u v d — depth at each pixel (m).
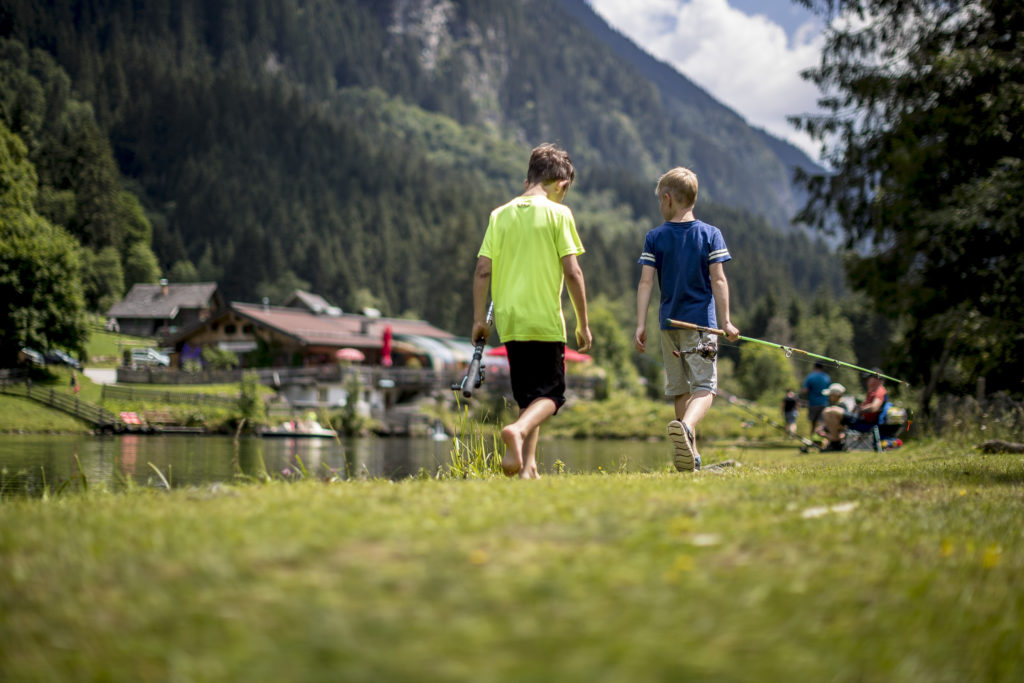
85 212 86.69
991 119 15.78
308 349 56.88
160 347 59.38
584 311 4.72
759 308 112.94
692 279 5.35
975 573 1.94
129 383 46.50
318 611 1.40
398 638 1.30
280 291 118.19
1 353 39.78
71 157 88.19
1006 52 16.09
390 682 1.15
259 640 1.29
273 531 1.98
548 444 32.66
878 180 19.70
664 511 2.42
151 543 1.89
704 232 5.36
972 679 1.36
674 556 1.83
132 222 100.94
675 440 5.12
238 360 55.72
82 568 1.69
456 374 53.84
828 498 2.94
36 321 38.41
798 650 1.34
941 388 19.56
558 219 4.68
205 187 144.25
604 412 46.75
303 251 129.50
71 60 159.50
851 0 18.56
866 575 1.79
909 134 17.31
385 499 2.71
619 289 137.38
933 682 1.32
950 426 12.42
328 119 182.88
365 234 147.00
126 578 1.61
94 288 78.50
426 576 1.60
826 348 89.00
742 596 1.56
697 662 1.25
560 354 4.71
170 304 81.69
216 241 132.12
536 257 4.65
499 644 1.28
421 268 142.62
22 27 155.25
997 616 1.64
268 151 168.38
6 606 1.50
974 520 2.66
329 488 3.25
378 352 61.84
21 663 1.26
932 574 1.86
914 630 1.51
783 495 2.98
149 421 34.62
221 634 1.32
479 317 4.78
